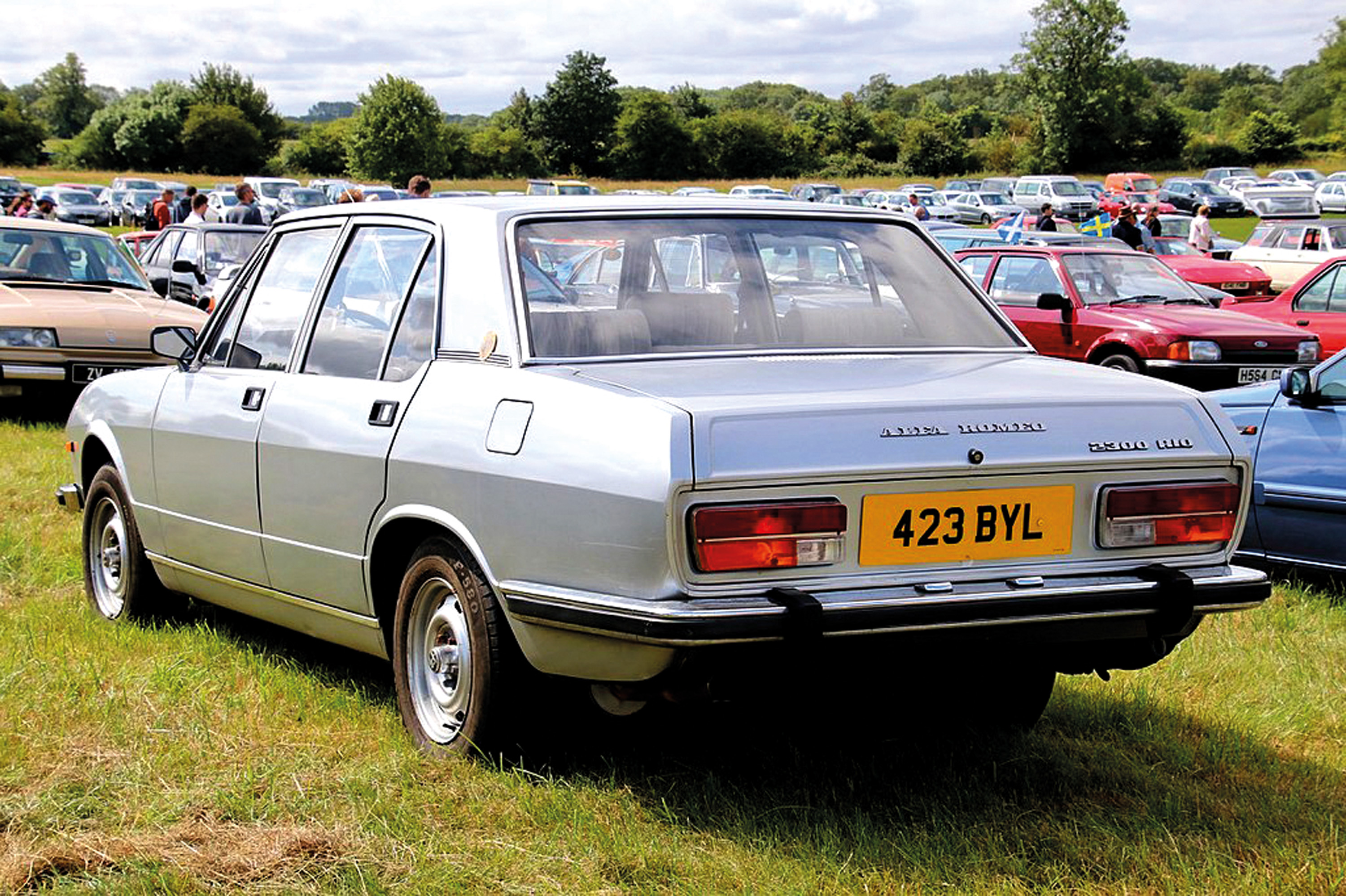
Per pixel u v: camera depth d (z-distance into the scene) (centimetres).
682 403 336
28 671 481
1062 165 10206
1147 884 330
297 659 511
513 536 359
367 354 436
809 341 420
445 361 404
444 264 417
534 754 389
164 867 330
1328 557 650
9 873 328
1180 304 1317
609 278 409
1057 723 451
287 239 504
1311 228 2359
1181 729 452
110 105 11000
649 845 343
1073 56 10044
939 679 405
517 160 11100
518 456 359
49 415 1174
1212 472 374
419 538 413
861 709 447
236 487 477
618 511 332
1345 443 644
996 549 349
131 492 550
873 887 325
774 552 327
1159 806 380
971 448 344
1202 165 10062
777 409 336
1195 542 370
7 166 11375
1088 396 368
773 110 15038
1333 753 439
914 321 439
